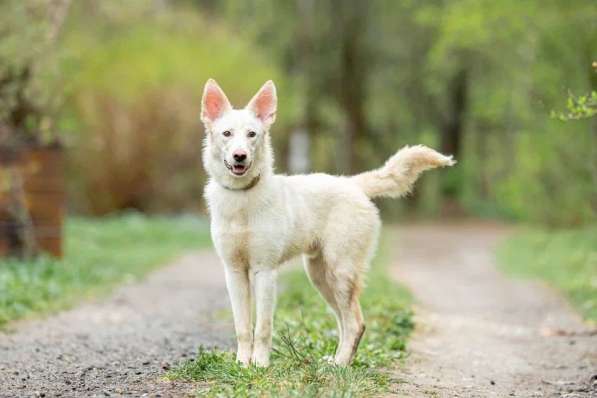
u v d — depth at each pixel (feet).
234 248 22.71
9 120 50.67
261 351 22.79
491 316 40.45
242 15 125.29
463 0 70.90
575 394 23.45
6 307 34.91
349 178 25.57
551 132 62.95
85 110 84.79
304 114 125.29
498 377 25.95
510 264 65.92
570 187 69.21
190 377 21.94
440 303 44.57
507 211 127.24
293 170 125.90
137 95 87.92
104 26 88.12
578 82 58.18
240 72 97.91
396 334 31.45
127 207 92.22
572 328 36.37
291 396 18.85
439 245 86.94
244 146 21.95
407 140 138.51
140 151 89.25
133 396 20.34
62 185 51.29
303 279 48.01
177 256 66.08
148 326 33.71
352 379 20.93
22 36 49.03
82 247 63.16
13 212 49.75
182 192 94.68
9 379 22.89
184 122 90.58
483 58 109.40
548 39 60.18
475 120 128.16
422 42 122.01
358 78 126.11
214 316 37.04
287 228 23.02
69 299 40.22
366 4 122.31
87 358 26.05
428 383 23.68
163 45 93.25
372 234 24.77
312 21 123.95
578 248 66.03
